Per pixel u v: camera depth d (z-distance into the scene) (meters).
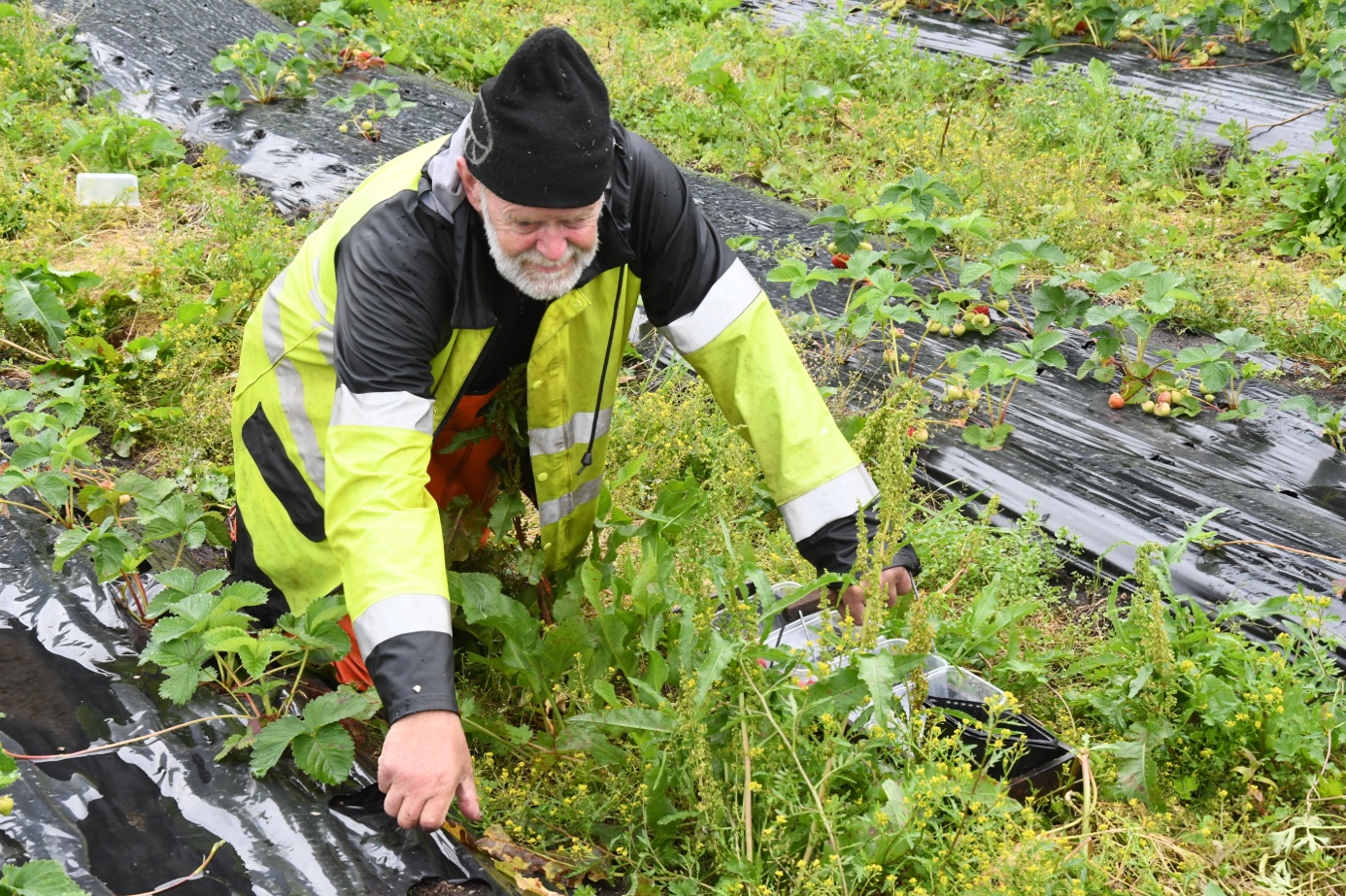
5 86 6.86
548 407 2.56
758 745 2.31
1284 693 2.76
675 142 7.25
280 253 5.17
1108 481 4.09
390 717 2.09
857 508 2.54
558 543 2.87
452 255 2.28
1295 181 6.27
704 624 2.49
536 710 2.81
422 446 2.28
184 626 2.55
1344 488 4.06
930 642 2.38
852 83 8.00
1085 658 2.98
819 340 4.91
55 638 2.97
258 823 2.42
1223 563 3.68
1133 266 4.46
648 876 2.37
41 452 3.30
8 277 4.52
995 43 9.12
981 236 4.94
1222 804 2.59
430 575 2.18
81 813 2.43
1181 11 8.83
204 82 7.56
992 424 4.44
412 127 7.12
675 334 2.58
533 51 2.09
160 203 5.89
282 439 2.67
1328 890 2.50
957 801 2.38
